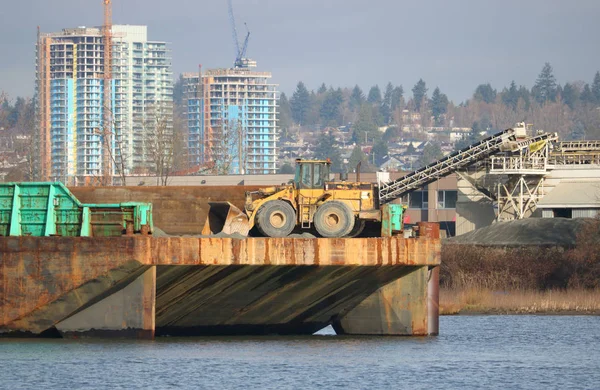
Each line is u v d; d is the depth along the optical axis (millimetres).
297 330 153250
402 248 140125
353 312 151750
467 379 121438
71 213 127312
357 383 117312
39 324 126625
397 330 149500
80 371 117188
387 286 149125
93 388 110625
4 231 127938
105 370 117938
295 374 120625
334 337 149875
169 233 155250
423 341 146750
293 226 142625
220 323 146875
